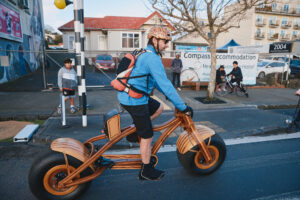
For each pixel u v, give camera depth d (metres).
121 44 24.94
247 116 6.52
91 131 4.91
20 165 3.52
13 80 13.30
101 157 2.69
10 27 12.66
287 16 41.66
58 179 2.56
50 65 23.86
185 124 2.92
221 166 3.58
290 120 5.87
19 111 6.39
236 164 3.66
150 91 2.43
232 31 40.59
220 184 3.07
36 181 2.45
